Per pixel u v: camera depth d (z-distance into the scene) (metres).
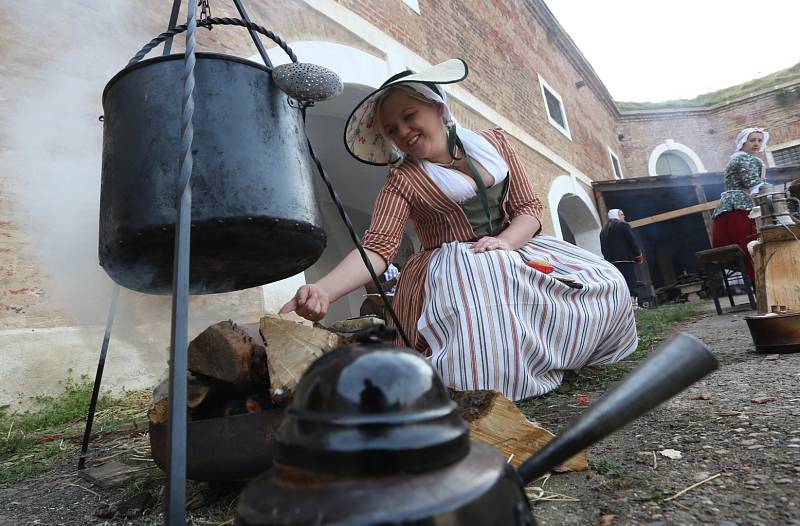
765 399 1.40
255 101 1.10
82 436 2.29
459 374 1.57
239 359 1.04
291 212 1.09
